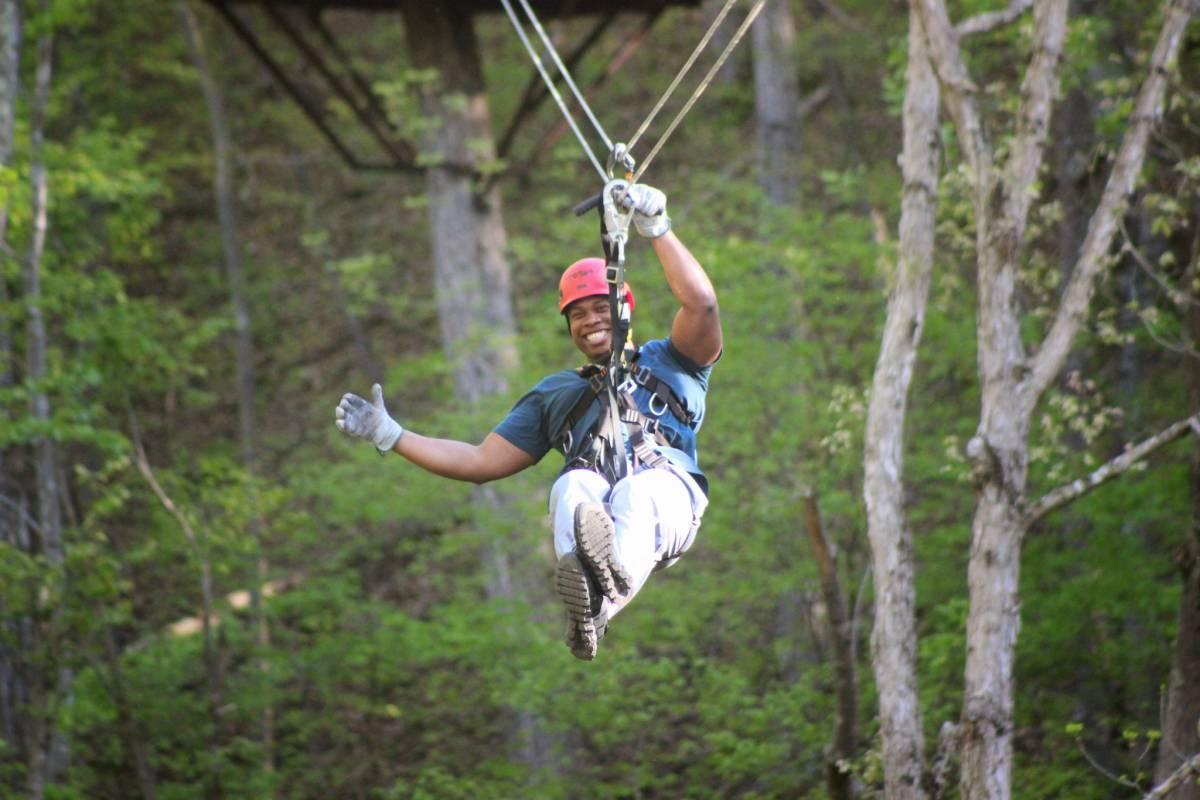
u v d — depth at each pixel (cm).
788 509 3278
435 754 4341
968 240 2625
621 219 1277
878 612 2255
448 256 4225
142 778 3500
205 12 6406
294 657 3812
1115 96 2970
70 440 3597
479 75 4328
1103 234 2128
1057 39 2134
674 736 3872
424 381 6272
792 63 5003
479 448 1355
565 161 5681
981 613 2092
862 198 3950
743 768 3177
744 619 3706
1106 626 3241
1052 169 3706
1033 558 3148
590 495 1282
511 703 3425
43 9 3481
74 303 3531
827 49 5131
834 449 2516
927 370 3584
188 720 3669
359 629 4091
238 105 6875
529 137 6247
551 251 4300
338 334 6669
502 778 3659
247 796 3675
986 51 3338
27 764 3422
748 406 3397
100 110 5762
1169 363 3391
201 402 4231
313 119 4225
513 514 3831
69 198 3881
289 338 6644
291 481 4203
